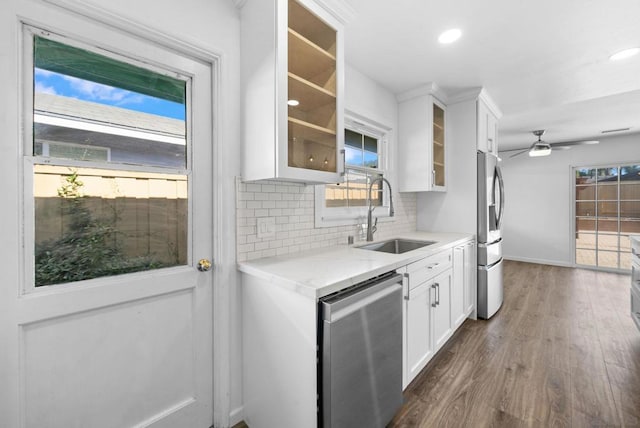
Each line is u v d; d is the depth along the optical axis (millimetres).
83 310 1126
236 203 1562
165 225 1361
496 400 1705
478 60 2287
